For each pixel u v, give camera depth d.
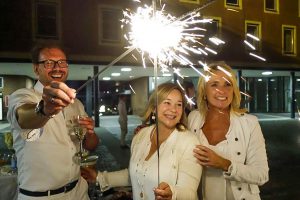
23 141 1.97
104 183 2.29
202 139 2.09
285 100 21.48
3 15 11.88
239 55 16.58
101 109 23.09
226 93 2.04
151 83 19.17
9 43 11.94
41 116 1.18
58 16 12.74
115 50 13.46
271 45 17.59
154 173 1.90
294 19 18.33
